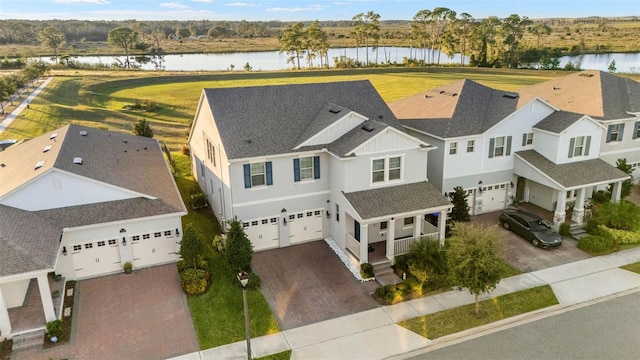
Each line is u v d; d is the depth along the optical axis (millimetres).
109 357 16125
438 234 23391
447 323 18219
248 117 25078
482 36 112750
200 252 20844
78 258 20891
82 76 95500
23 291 18906
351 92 28609
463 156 27234
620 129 31000
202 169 30406
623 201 26844
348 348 16766
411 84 83125
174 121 58562
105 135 31656
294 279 21578
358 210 21875
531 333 17609
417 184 24266
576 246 24656
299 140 24297
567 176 26672
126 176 23750
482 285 17703
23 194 20219
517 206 29531
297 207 24609
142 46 176125
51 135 29094
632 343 16906
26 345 16688
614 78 34062
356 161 22703
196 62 152750
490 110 28875
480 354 16438
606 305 19375
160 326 17875
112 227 21000
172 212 21844
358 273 21844
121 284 20750
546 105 28547
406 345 16938
